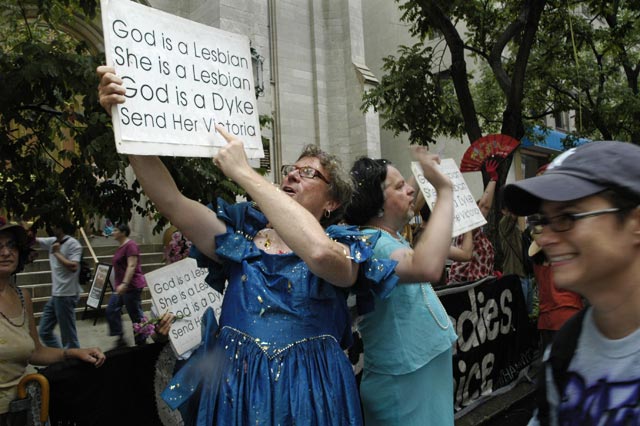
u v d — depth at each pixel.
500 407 4.46
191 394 1.74
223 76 1.97
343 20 15.79
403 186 2.36
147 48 1.75
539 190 1.01
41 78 2.83
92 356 2.68
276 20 15.00
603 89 11.58
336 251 1.53
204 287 3.04
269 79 14.35
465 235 3.83
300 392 1.59
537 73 10.43
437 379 2.21
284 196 1.56
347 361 1.76
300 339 1.66
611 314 1.05
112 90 1.62
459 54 6.82
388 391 2.14
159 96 1.76
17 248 2.54
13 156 3.24
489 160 5.24
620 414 1.00
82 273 6.60
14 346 2.36
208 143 1.87
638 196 0.96
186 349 2.90
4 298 2.46
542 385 1.20
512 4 8.37
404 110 8.04
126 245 6.89
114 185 3.34
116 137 1.62
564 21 8.66
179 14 12.75
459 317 4.35
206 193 3.12
